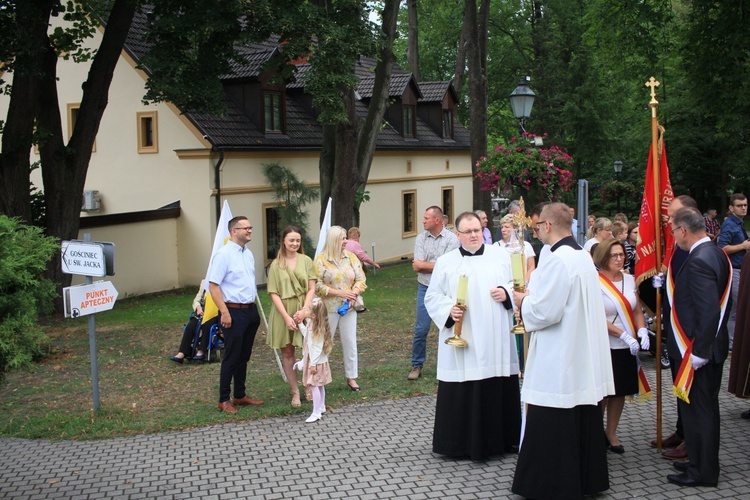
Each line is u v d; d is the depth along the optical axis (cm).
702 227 529
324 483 554
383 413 729
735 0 1927
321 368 712
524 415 519
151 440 668
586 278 504
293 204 2105
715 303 509
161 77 1462
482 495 524
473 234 595
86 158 1520
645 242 596
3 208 1384
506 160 1320
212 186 1992
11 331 516
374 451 621
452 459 598
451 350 589
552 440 496
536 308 496
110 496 541
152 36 1495
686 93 2355
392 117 2900
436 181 3150
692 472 528
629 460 584
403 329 1193
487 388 589
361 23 1587
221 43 1511
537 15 3906
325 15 1549
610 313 593
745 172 3769
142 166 2069
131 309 1600
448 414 592
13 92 1373
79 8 1620
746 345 643
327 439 655
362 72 3108
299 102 2481
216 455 623
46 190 1490
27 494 550
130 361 1020
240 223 739
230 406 746
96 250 711
